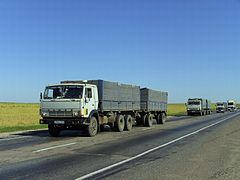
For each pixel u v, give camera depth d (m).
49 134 24.42
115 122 27.03
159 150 16.16
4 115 56.03
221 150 16.27
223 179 10.12
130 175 10.51
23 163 12.38
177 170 11.36
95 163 12.51
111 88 26.09
